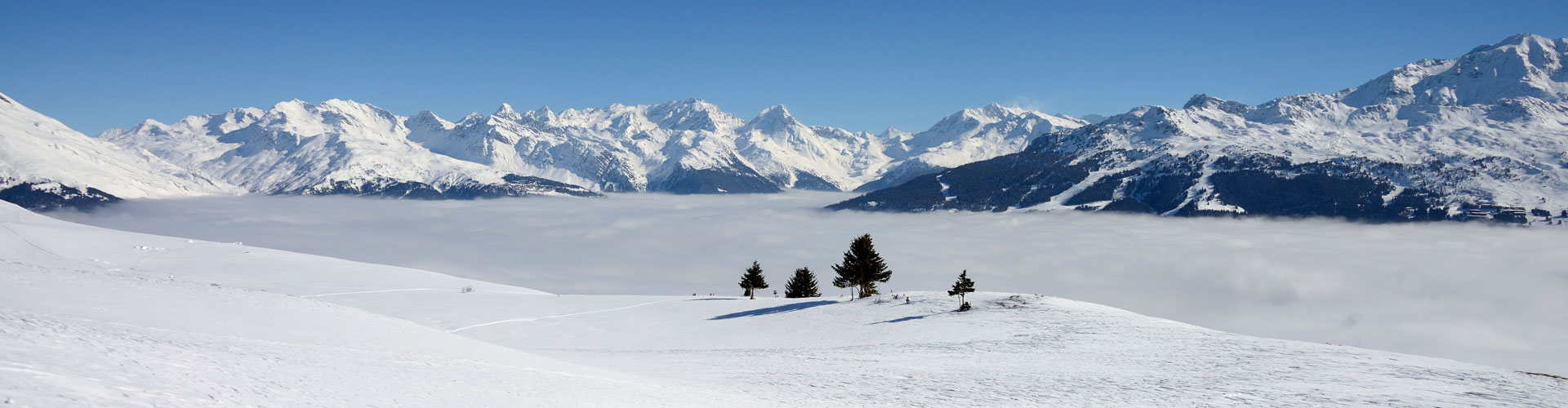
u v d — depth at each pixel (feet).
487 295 266.77
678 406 63.31
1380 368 105.40
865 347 158.30
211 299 98.89
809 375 104.88
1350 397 82.53
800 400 78.43
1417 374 100.07
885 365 121.29
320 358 60.49
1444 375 98.99
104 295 83.35
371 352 70.79
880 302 230.89
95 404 31.81
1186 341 144.15
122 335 53.67
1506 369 104.01
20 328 47.11
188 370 44.21
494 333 198.90
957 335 170.40
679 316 227.40
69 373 36.68
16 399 29.35
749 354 144.77
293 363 55.16
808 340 179.52
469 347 97.66
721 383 92.73
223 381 43.27
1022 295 223.10
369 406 43.52
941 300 223.10
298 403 40.93
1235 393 86.74
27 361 37.01
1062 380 99.40
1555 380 94.27
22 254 238.07
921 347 152.76
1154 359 123.34
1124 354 131.13
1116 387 92.79
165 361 45.88
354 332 88.63
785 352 151.12
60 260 235.81
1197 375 102.78
